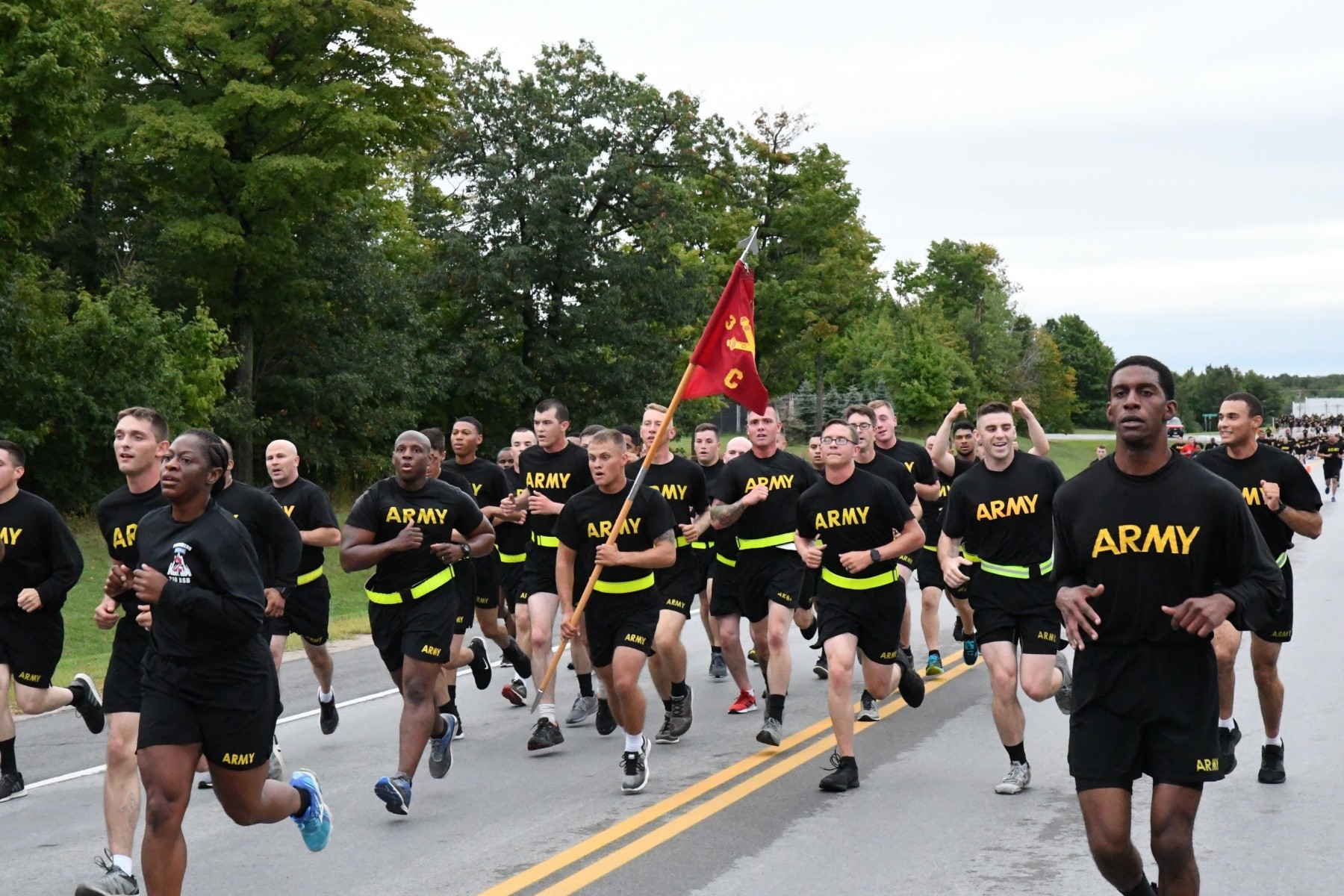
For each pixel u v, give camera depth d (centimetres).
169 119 2909
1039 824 698
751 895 582
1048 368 11750
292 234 3397
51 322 2697
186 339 2933
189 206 3159
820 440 1290
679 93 4131
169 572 501
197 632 500
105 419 2708
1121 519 439
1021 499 781
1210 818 698
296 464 944
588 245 4012
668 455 1043
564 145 3956
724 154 5019
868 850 651
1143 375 439
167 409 2783
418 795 789
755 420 980
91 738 1010
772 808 739
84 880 616
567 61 4056
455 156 3931
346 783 827
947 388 8369
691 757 882
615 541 795
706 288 4188
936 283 11925
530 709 1105
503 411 4228
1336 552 2383
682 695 938
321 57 3158
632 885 598
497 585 1098
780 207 5303
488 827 709
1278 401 18400
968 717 1009
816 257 5450
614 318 3969
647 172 4094
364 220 3728
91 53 2277
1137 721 439
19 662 774
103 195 3425
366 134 3041
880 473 1070
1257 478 763
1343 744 864
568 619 846
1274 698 764
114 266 3375
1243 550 431
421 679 738
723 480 992
